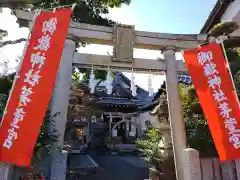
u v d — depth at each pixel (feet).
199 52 20.31
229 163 19.44
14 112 14.12
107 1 29.60
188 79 33.63
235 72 20.34
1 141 13.32
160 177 22.61
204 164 19.69
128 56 21.08
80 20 31.30
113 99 76.28
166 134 22.81
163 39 22.62
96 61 20.81
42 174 16.61
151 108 67.72
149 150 26.35
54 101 18.66
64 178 16.24
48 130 17.46
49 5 26.61
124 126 79.66
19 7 19.07
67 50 20.12
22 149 13.10
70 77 19.57
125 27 21.76
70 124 36.60
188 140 21.81
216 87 18.45
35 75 15.25
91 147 73.00
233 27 21.20
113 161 50.62
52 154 16.66
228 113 17.33
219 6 27.40
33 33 16.72
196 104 21.35
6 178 12.91
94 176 33.50
